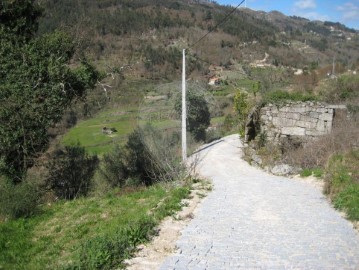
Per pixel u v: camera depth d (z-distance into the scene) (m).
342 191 9.70
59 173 16.64
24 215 10.21
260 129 19.36
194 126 24.66
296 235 7.08
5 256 6.98
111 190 15.62
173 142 18.09
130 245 6.21
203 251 6.13
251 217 8.37
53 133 22.94
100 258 5.59
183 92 17.44
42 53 15.41
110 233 6.99
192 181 12.76
